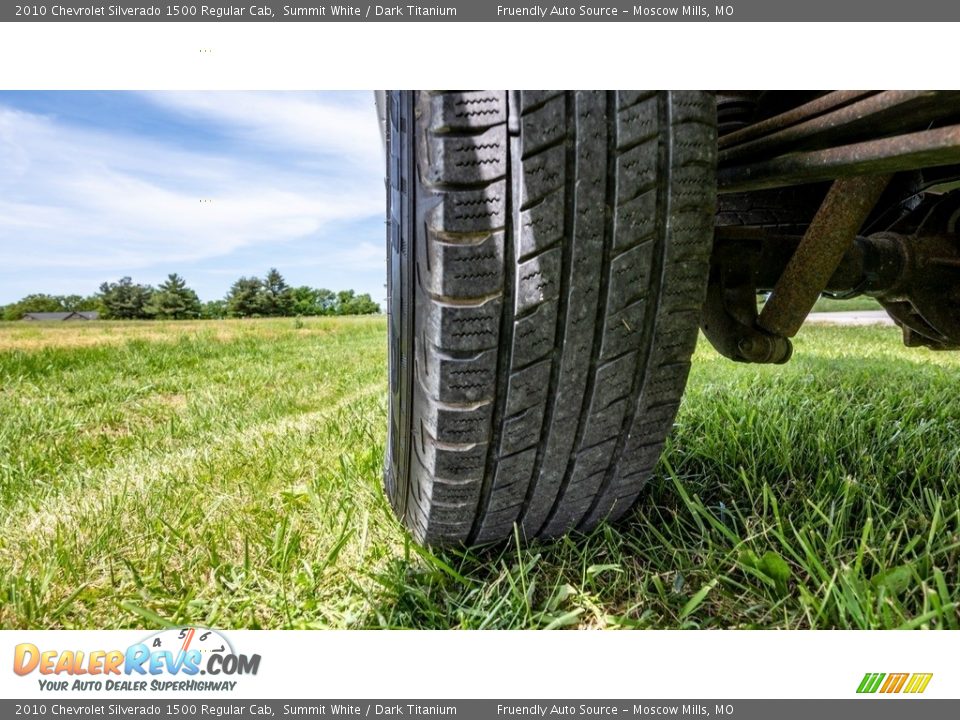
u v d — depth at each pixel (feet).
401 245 3.92
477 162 3.35
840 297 6.49
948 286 6.07
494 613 4.36
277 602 4.67
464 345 3.62
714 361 14.51
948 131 3.13
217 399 12.57
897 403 8.46
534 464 4.21
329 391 13.71
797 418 7.24
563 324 3.69
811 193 7.27
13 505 6.80
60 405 12.51
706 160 3.59
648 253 3.64
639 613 4.50
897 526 4.79
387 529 5.57
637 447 4.39
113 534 5.68
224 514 6.13
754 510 5.25
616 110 3.42
